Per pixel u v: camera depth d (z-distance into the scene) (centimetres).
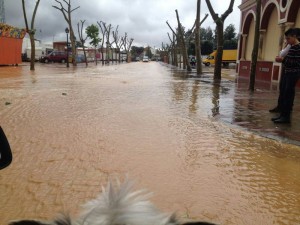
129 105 1053
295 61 768
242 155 546
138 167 475
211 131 712
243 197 386
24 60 6600
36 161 495
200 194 390
